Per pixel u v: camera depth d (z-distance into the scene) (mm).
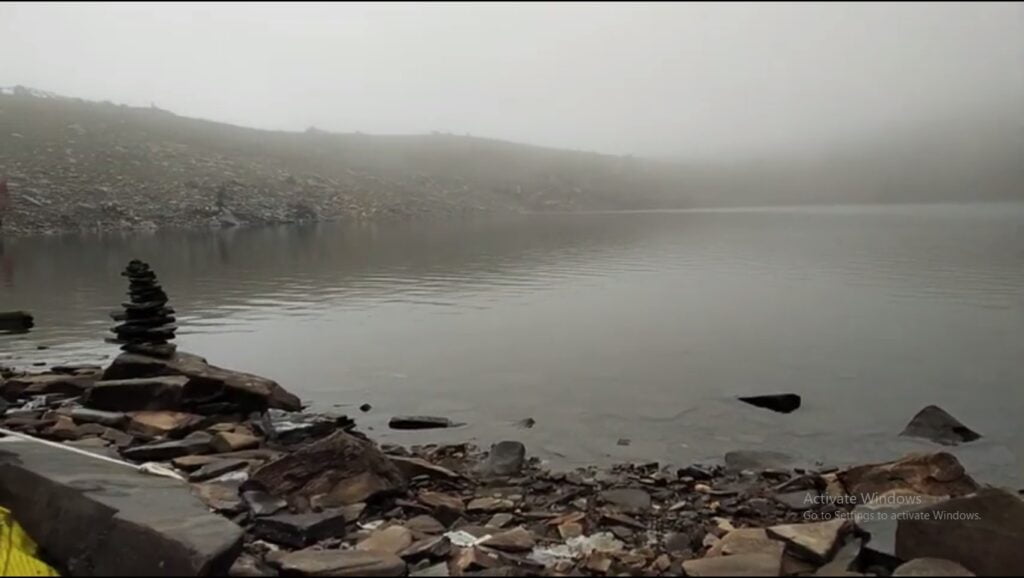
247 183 97812
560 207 140500
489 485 10477
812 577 6832
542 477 10859
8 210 60219
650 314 27609
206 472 9961
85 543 7145
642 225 91812
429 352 21297
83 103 103000
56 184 70500
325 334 24109
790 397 15664
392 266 44844
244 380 13984
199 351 21531
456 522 8836
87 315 26281
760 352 21016
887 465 10250
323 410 15414
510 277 39062
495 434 13805
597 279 38000
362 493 9070
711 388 17203
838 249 52438
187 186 87812
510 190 143125
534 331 24531
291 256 51719
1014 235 61188
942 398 16281
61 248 57156
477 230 83250
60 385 14883
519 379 18125
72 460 9047
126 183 80812
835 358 20172
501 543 7961
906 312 27109
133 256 51125
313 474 9102
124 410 13023
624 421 14672
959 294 30875
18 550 6969
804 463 12133
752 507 9453
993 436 13750
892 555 7496
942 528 7418
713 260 46719
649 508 9484
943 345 21641
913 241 57438
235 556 7070
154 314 15117
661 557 7734
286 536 7957
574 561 7676
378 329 24969
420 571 7312
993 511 7645
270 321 26406
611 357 20531
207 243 63719
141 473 8961
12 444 9727
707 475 11078
